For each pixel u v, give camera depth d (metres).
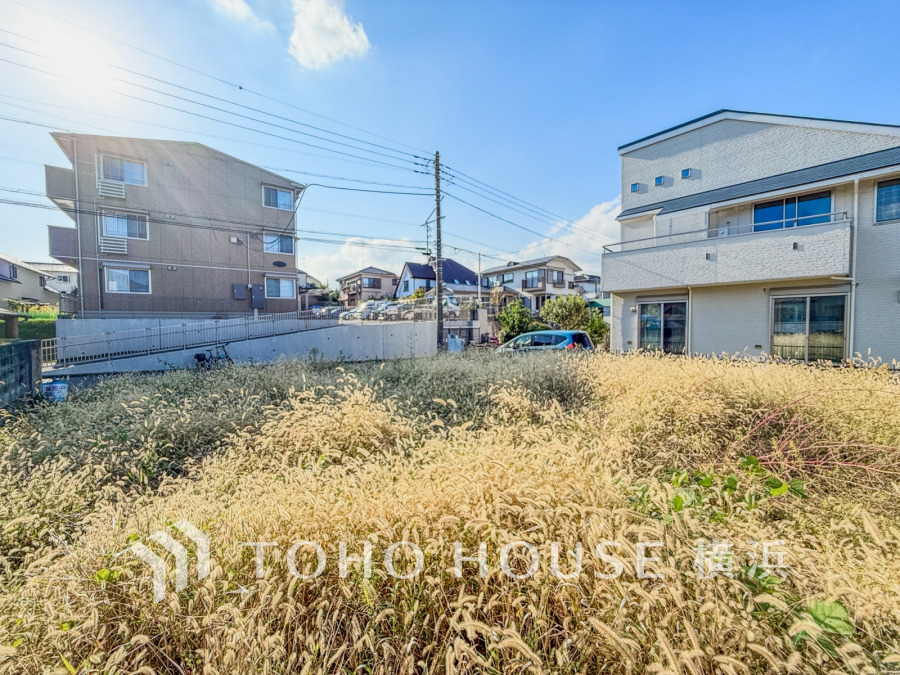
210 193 17.98
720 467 2.63
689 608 1.22
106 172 15.91
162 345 13.68
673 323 10.24
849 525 1.75
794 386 4.04
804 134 9.25
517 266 35.81
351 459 3.19
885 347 7.45
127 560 1.70
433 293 33.75
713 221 10.11
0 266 23.67
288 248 20.19
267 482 2.71
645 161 12.30
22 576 2.10
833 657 1.10
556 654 1.15
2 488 2.92
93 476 3.28
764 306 8.77
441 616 1.29
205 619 1.31
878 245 7.54
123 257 16.19
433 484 2.04
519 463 2.21
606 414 3.84
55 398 6.45
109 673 1.23
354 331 15.91
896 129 7.95
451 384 5.84
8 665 1.36
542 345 11.12
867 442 2.81
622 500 1.84
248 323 15.64
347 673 1.27
